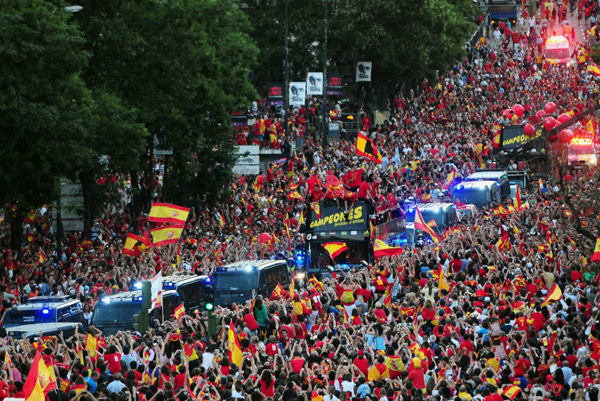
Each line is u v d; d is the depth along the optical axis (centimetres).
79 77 11125
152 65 12750
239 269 9225
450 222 12812
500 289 8356
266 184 15250
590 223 10019
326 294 8169
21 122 9875
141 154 12325
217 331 6656
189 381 5766
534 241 10894
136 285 8956
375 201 10481
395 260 10112
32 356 6166
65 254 11356
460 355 6184
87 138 10831
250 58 14775
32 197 10531
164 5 12756
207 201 14788
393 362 5862
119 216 12825
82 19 12362
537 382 5900
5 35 9750
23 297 9394
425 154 17512
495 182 14938
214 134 13950
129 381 5581
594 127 10850
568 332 6362
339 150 17350
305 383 5550
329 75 18712
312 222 10438
